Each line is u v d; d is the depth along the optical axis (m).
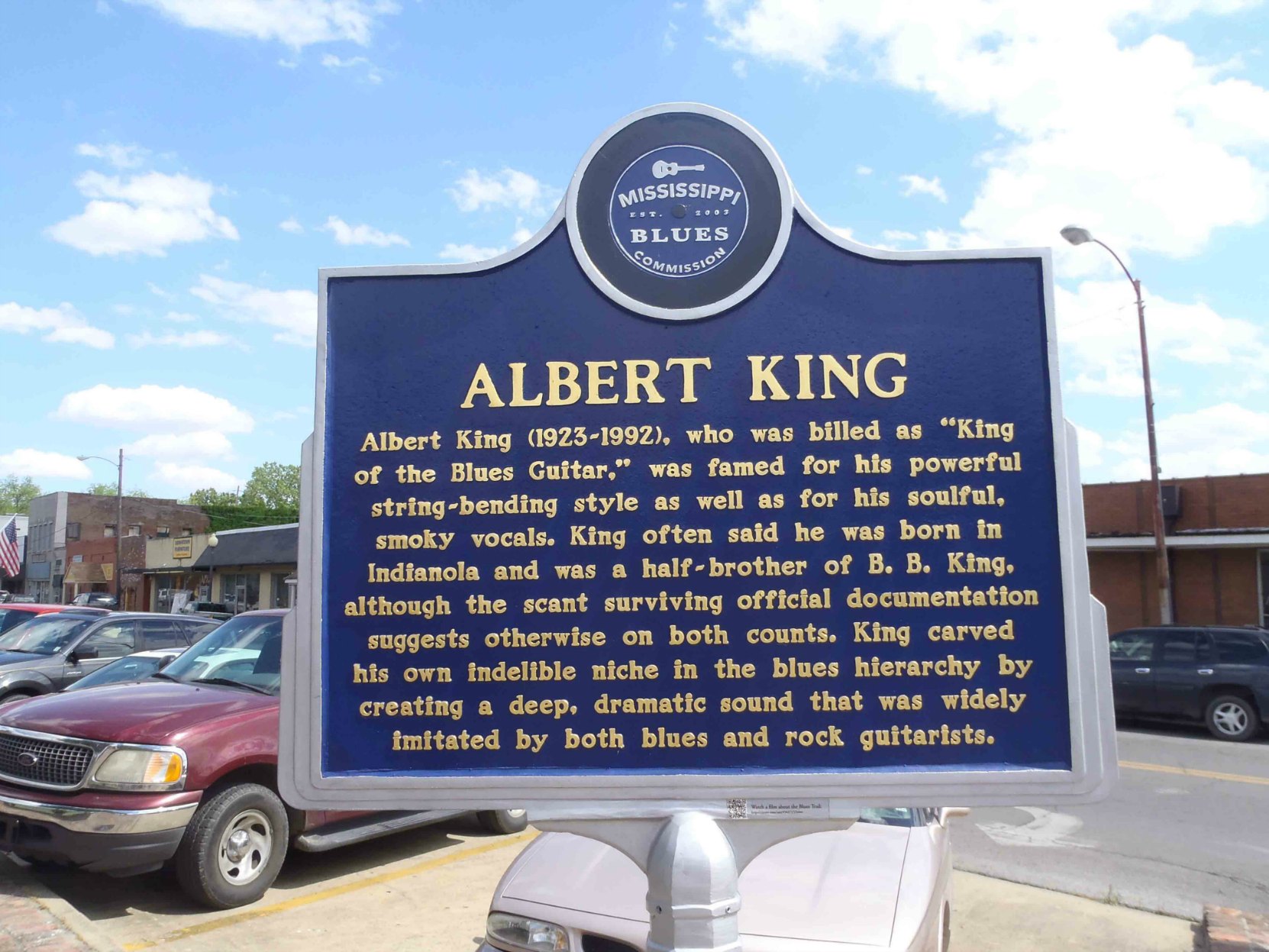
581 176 2.78
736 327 2.74
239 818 5.91
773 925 3.71
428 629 2.65
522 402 2.73
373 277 2.78
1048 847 7.48
